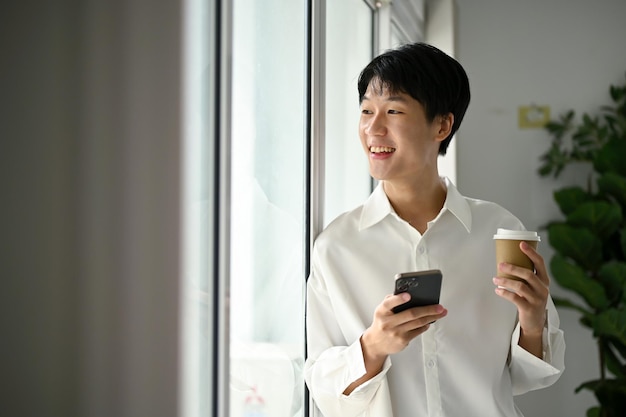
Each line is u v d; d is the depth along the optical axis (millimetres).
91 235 632
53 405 604
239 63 1158
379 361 1177
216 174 1002
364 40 2188
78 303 621
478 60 3324
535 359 1227
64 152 616
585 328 3182
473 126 3324
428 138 1245
